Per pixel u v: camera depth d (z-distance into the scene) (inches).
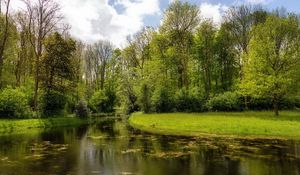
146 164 776.3
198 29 2687.0
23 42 2372.0
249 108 2422.5
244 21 2509.8
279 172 684.1
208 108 2365.9
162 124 1596.9
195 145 1037.2
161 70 2664.9
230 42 2650.1
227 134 1268.5
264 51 1831.9
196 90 2420.0
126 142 1139.3
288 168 715.4
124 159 838.5
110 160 828.6
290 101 2373.3
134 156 875.4
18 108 1792.6
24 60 2449.6
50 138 1275.8
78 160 832.9
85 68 3740.2
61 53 2101.4
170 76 2871.6
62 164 788.0
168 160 816.3
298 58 1841.8
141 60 3083.2
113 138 1256.2
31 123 1722.4
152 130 1502.2
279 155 855.1
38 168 746.2
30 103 2032.5
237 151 918.4
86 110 2279.8
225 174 675.4
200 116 1882.4
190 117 1820.9
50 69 2082.9
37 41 2097.7
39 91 2053.4
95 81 3772.1
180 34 2554.1
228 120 1567.4
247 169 711.7
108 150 978.7
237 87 2605.8
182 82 2837.1
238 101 2357.3
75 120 2089.1
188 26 2546.8
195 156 860.0
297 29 1904.5
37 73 1985.7
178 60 2684.5
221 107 2356.1
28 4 2043.6
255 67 1839.3
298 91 1902.1
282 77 1802.4
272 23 1909.4
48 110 2041.1
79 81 2817.4
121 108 3078.2
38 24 2050.9
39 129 1649.9
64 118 2015.3
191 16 2541.8
